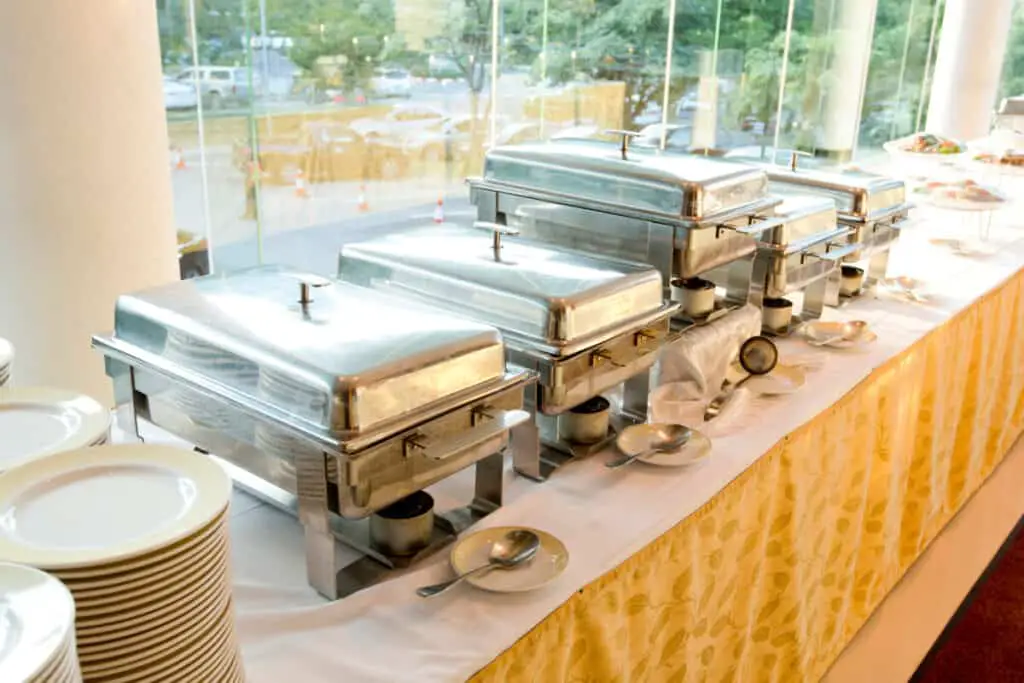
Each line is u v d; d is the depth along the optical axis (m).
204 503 0.77
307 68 2.75
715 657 1.45
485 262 1.38
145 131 1.64
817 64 4.64
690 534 1.25
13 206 1.53
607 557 1.12
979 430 2.57
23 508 0.79
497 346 1.12
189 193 2.73
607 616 1.11
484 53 3.09
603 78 3.50
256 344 1.05
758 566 1.50
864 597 2.04
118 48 1.55
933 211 3.23
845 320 2.05
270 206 2.84
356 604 1.01
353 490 0.96
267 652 0.94
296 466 1.00
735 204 1.62
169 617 0.72
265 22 2.63
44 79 1.48
